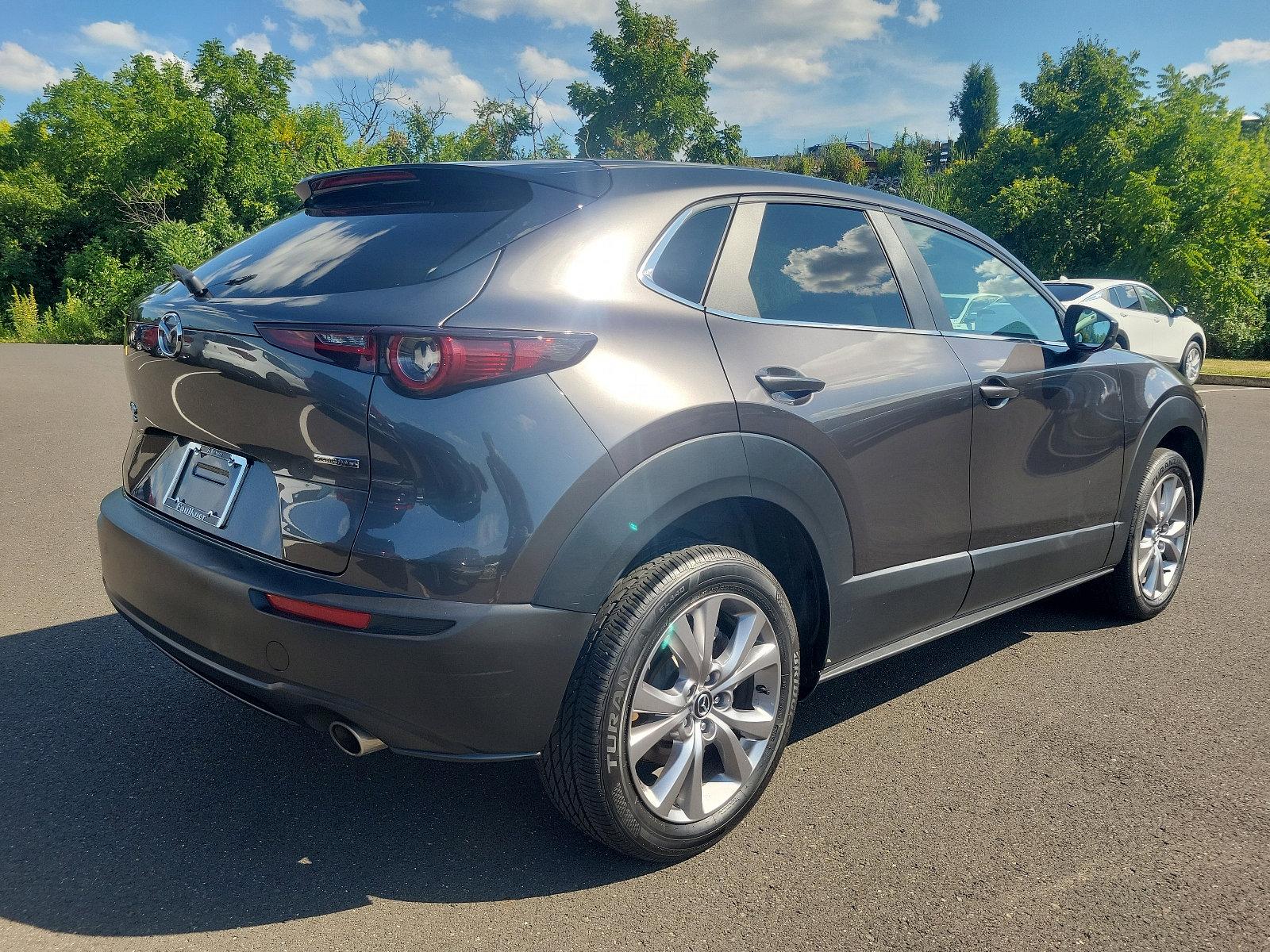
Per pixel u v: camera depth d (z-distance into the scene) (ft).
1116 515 12.79
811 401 8.29
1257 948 6.85
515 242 7.24
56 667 11.17
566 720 7.02
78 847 7.68
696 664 7.51
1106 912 7.22
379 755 9.43
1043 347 11.37
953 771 9.37
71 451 24.95
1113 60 73.00
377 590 6.54
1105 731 10.30
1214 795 8.98
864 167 207.72
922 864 7.80
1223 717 10.68
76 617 12.76
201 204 118.01
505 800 8.68
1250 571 16.34
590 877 7.55
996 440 10.34
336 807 8.46
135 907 6.97
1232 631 13.46
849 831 8.27
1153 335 45.96
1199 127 68.80
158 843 7.80
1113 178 71.20
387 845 7.90
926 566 9.71
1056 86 76.89
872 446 8.84
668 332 7.55
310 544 6.81
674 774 7.57
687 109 166.91
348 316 6.73
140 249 114.42
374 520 6.55
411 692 6.54
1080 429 11.68
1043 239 73.67
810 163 197.88
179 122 112.37
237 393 7.22
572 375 6.84
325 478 6.82
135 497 8.65
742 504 7.97
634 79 170.30
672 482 7.18
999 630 13.53
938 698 11.16
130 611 8.30
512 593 6.54
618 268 7.52
